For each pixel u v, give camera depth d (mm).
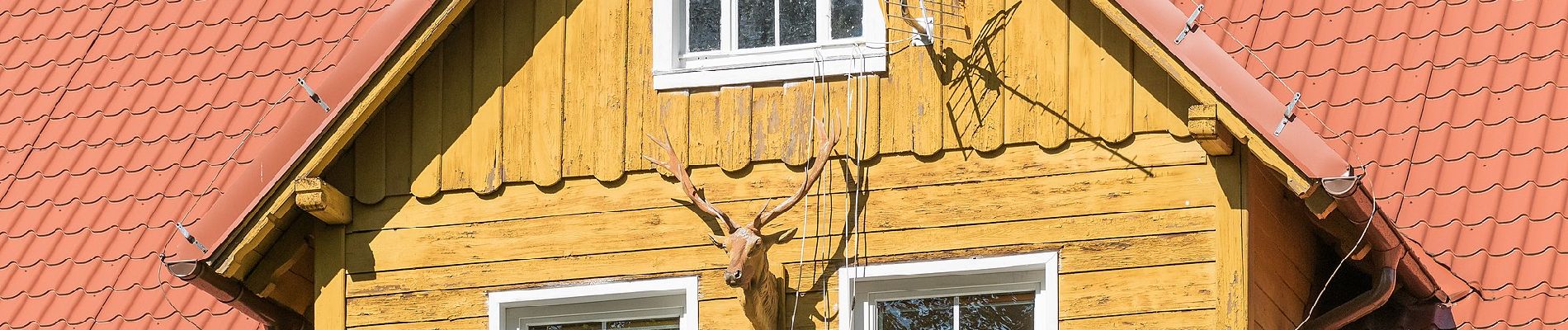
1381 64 17500
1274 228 15531
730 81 16078
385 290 16188
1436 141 16828
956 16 15906
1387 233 14852
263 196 15781
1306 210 15430
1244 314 14812
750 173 15906
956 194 15586
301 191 15828
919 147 15719
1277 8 18016
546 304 16078
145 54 20703
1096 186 15359
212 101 19781
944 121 15727
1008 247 15398
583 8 16438
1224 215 15008
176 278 18016
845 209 15734
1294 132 14516
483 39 16469
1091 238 15289
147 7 21406
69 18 21594
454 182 16250
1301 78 17406
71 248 18609
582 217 16062
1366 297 15281
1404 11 17953
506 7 16516
